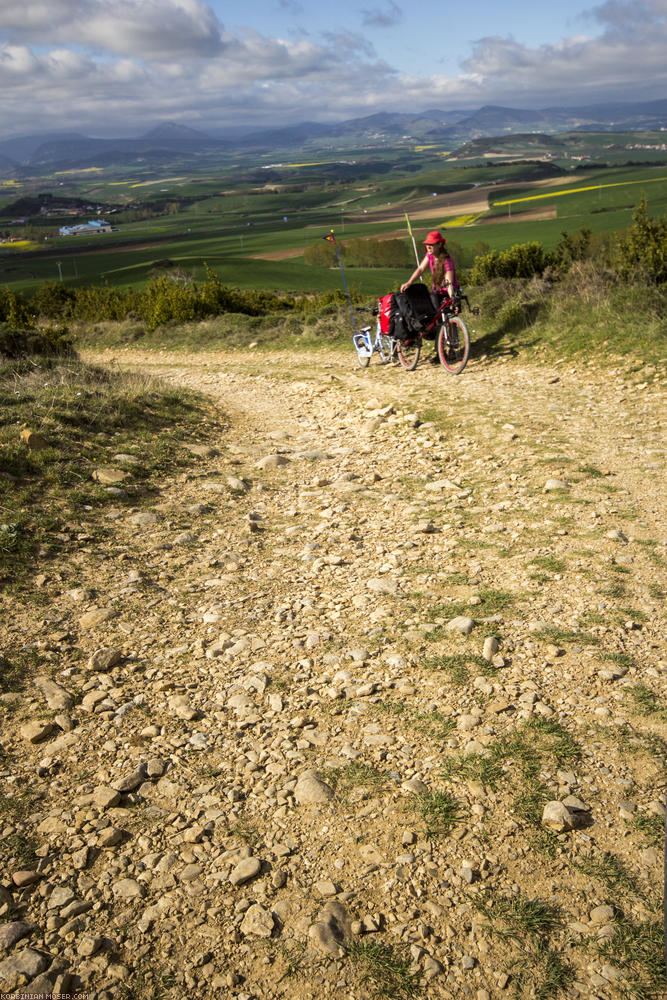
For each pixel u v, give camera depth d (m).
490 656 3.70
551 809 2.58
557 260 18.66
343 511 6.37
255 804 2.80
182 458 8.05
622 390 9.10
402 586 4.71
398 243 120.44
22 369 12.42
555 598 4.28
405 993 1.99
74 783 2.99
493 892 2.30
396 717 3.29
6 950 2.18
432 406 9.73
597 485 6.12
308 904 2.30
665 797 2.66
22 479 6.55
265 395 12.58
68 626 4.39
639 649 3.66
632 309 11.30
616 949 2.08
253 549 5.64
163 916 2.29
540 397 9.41
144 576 5.14
